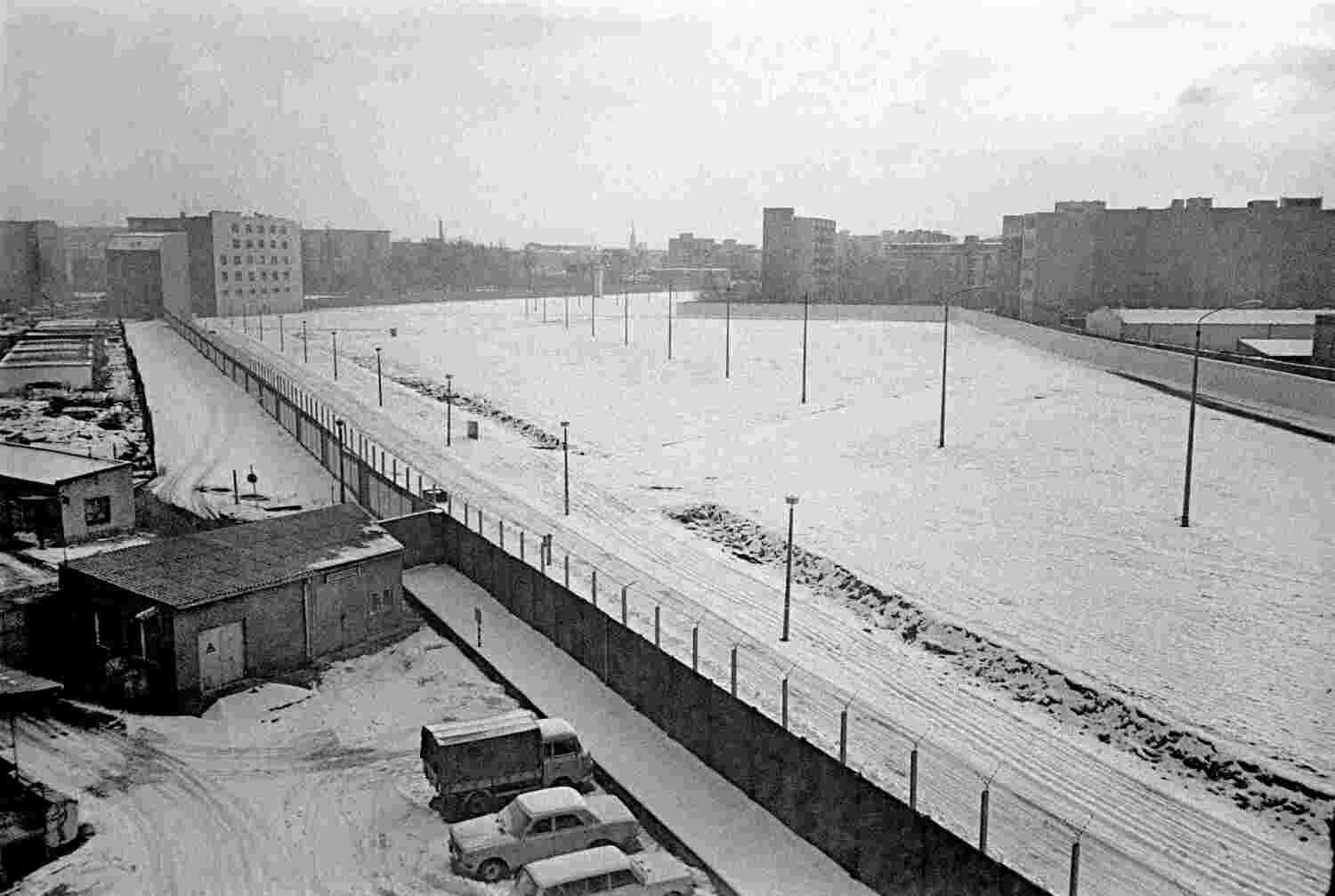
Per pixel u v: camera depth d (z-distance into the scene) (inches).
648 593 1758.1
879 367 4375.0
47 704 1354.6
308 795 1160.2
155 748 1253.1
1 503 1925.4
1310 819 1121.4
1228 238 5477.4
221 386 3762.3
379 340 5639.8
